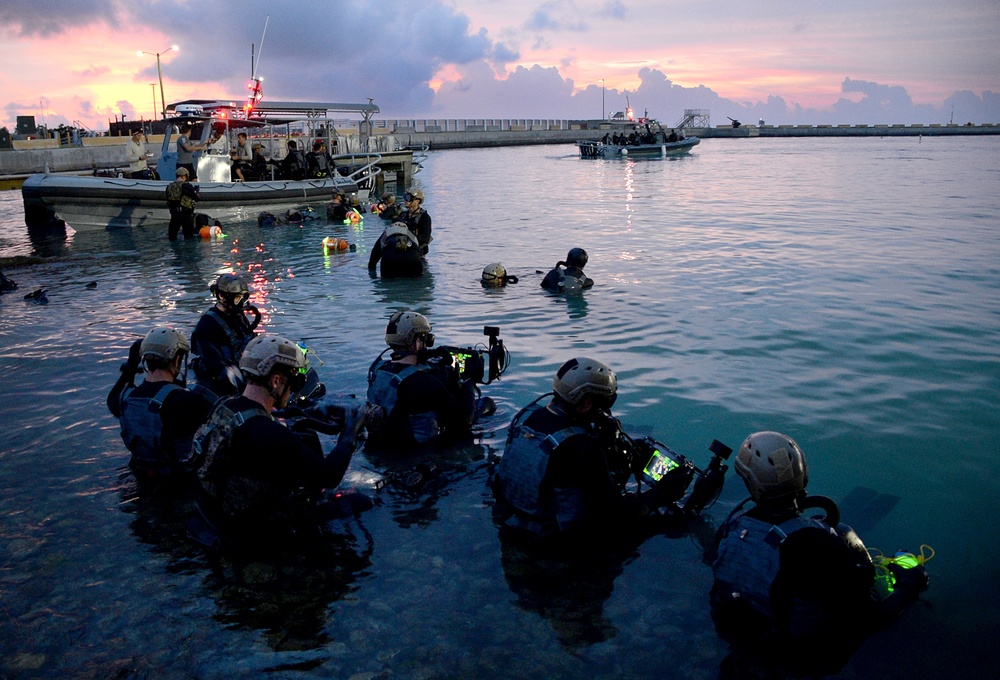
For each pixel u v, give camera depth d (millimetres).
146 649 3033
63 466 4828
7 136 40719
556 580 3492
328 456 3779
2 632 3150
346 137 28422
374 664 2928
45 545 3863
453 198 26359
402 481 4516
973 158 46219
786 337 7473
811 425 5266
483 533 3936
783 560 2854
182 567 3650
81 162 39469
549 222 18641
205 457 3664
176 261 14016
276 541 3828
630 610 3248
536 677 2840
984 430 5105
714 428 5246
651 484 4008
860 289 9672
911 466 4598
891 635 3035
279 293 10500
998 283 9797
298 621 3209
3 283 11242
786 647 2916
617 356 6992
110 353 7539
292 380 3656
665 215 19469
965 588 3342
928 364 6531
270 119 23734
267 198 21109
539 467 3682
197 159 20781
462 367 5613
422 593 3402
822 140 94500
